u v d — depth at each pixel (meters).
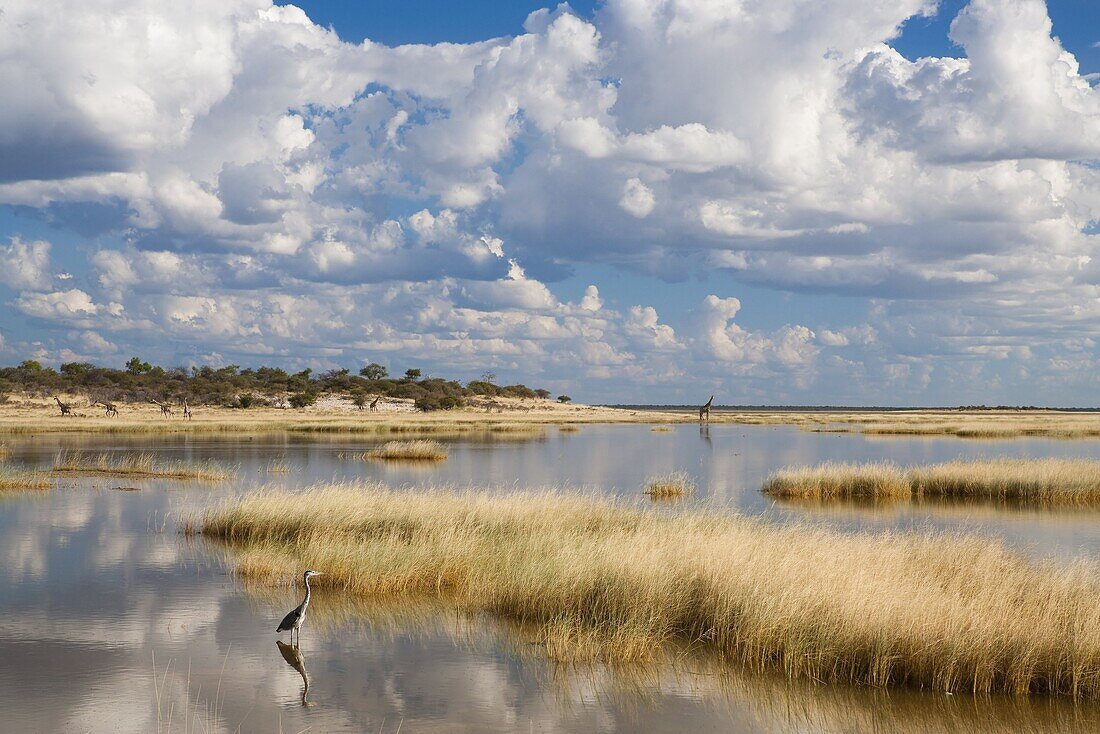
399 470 38.75
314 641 12.54
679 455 49.97
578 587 13.71
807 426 97.00
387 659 11.81
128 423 74.50
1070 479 28.72
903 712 10.14
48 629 12.82
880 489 29.33
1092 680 10.51
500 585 14.74
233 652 11.95
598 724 9.73
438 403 134.62
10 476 31.72
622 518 20.56
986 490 29.17
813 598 12.02
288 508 20.70
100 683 10.64
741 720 9.89
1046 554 18.59
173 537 20.34
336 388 144.00
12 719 9.47
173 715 9.67
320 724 9.52
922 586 12.89
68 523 22.31
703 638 12.68
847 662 11.20
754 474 38.31
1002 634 10.92
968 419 114.44
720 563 13.90
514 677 11.18
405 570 15.50
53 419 82.06
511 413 135.00
